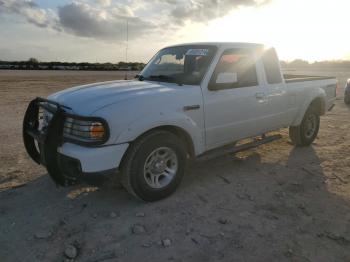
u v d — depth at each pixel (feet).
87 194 13.99
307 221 11.98
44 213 12.42
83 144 11.34
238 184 15.16
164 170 13.44
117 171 11.89
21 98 45.09
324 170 16.98
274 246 10.47
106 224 11.68
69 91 13.76
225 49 15.34
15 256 9.96
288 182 15.46
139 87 13.62
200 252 10.17
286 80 19.06
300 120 20.10
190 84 14.30
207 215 12.34
